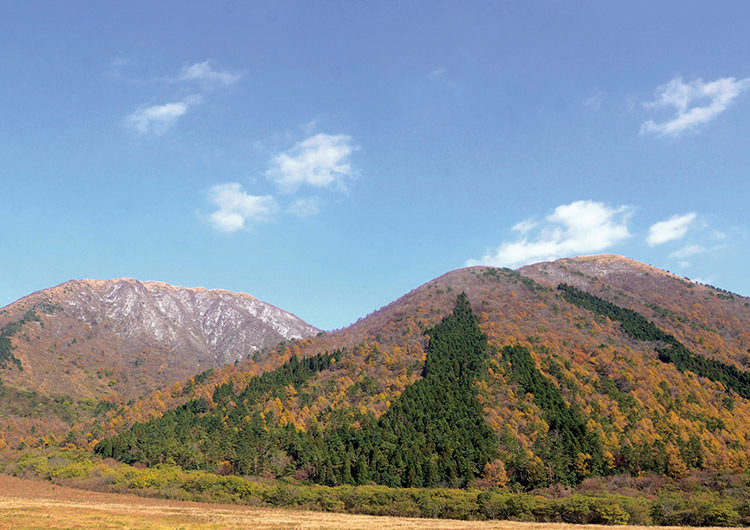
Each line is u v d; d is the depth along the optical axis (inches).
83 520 3659.0
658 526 4202.8
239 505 5083.7
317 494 5137.8
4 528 3265.3
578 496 4768.7
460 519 4608.8
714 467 5772.6
